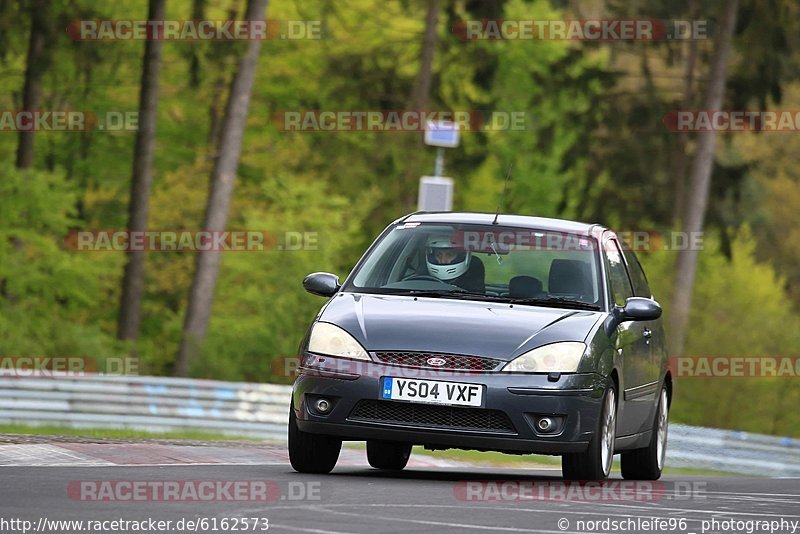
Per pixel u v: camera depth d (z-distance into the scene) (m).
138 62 132.12
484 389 31.33
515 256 35.69
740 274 141.50
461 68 141.00
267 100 144.00
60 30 116.50
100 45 117.69
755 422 135.62
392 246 36.28
